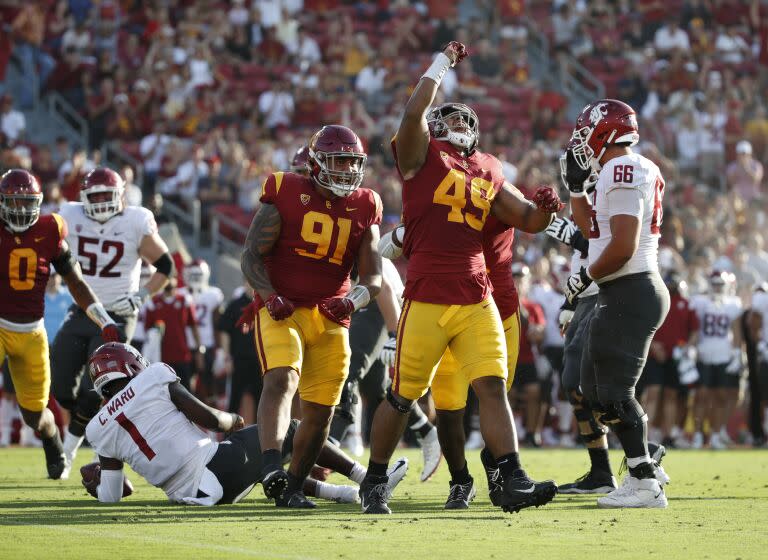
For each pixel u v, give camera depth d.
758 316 54.16
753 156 80.69
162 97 70.62
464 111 21.72
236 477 23.34
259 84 76.06
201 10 80.06
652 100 82.75
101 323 28.70
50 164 63.50
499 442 20.41
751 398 54.50
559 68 86.12
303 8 85.19
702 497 26.12
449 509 23.17
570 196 23.88
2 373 48.75
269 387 21.44
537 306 51.50
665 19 90.62
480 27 84.06
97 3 76.62
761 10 91.44
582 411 26.91
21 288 28.08
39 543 17.70
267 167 66.06
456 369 23.11
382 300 28.12
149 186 66.75
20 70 72.38
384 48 79.69
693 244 68.56
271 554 16.66
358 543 17.83
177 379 23.53
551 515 22.00
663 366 52.50
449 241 20.95
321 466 24.73
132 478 30.23
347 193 22.14
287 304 21.30
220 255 64.06
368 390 31.94
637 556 16.80
